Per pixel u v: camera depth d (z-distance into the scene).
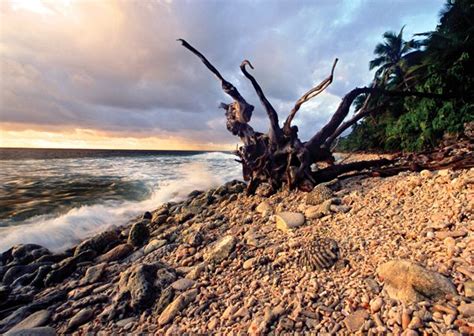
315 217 5.44
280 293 3.13
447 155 9.55
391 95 10.76
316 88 7.75
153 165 30.22
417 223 3.80
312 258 3.61
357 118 10.30
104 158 45.38
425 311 2.22
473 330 1.95
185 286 3.72
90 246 6.36
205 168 25.73
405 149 19.08
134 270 4.09
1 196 12.96
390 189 5.75
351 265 3.33
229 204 8.71
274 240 4.78
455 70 17.52
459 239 3.06
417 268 2.60
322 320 2.53
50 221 8.98
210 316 3.05
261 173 9.04
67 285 4.71
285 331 2.49
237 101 9.97
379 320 2.31
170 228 7.41
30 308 4.02
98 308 3.75
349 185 7.34
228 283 3.66
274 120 8.78
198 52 8.97
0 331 3.58
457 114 15.45
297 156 8.34
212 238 5.57
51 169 24.92
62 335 3.31
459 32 22.16
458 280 2.46
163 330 3.02
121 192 14.14
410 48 29.72
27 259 6.13
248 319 2.80
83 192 14.07
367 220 4.51
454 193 4.24
